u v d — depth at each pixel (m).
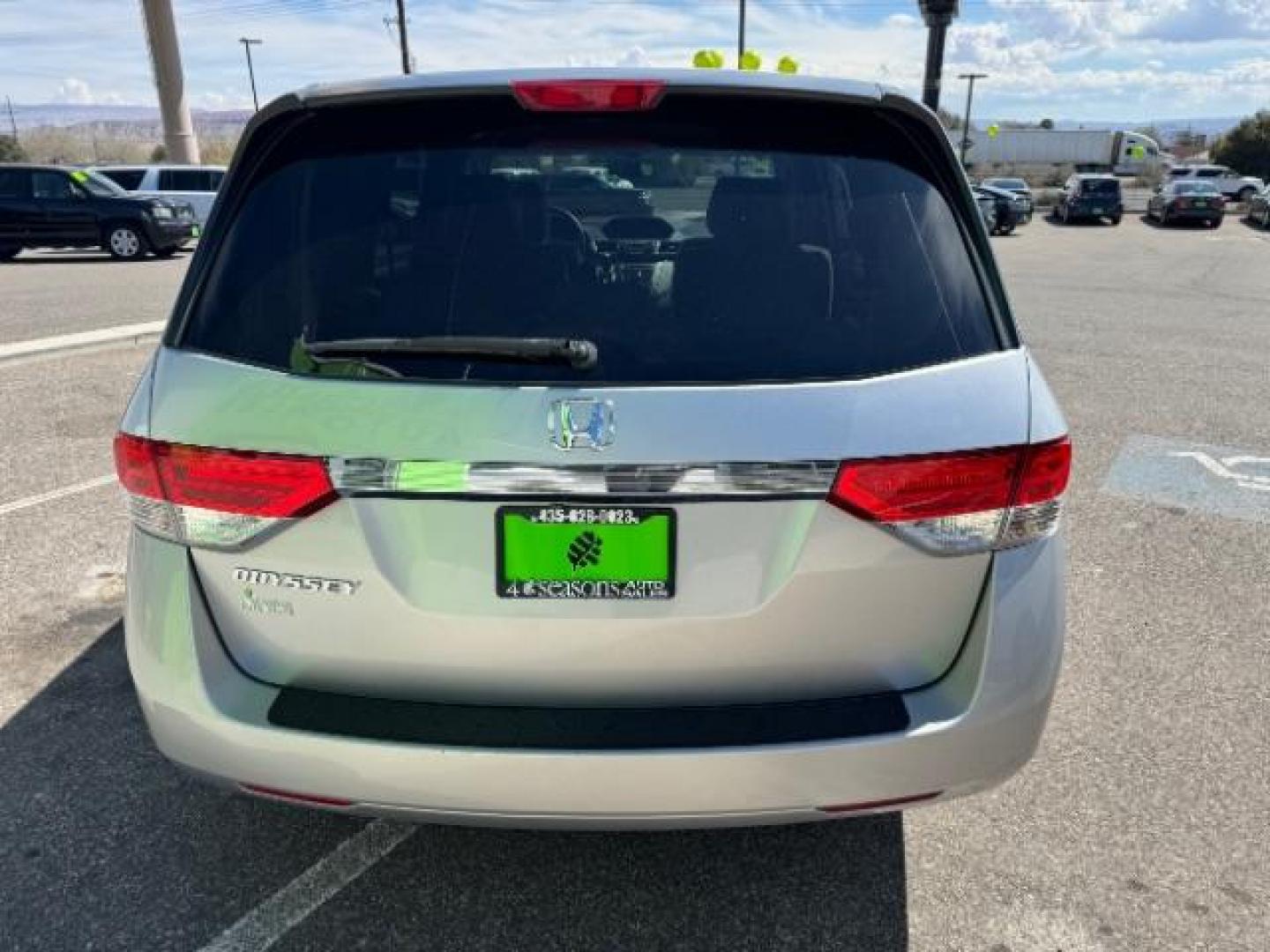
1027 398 1.89
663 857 2.47
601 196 1.93
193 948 2.18
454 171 1.96
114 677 3.28
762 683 1.86
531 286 1.88
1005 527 1.88
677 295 1.86
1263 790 2.74
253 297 1.92
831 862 2.46
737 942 2.21
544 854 2.48
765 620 1.81
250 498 1.83
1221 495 5.23
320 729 1.84
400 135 2.00
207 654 1.92
